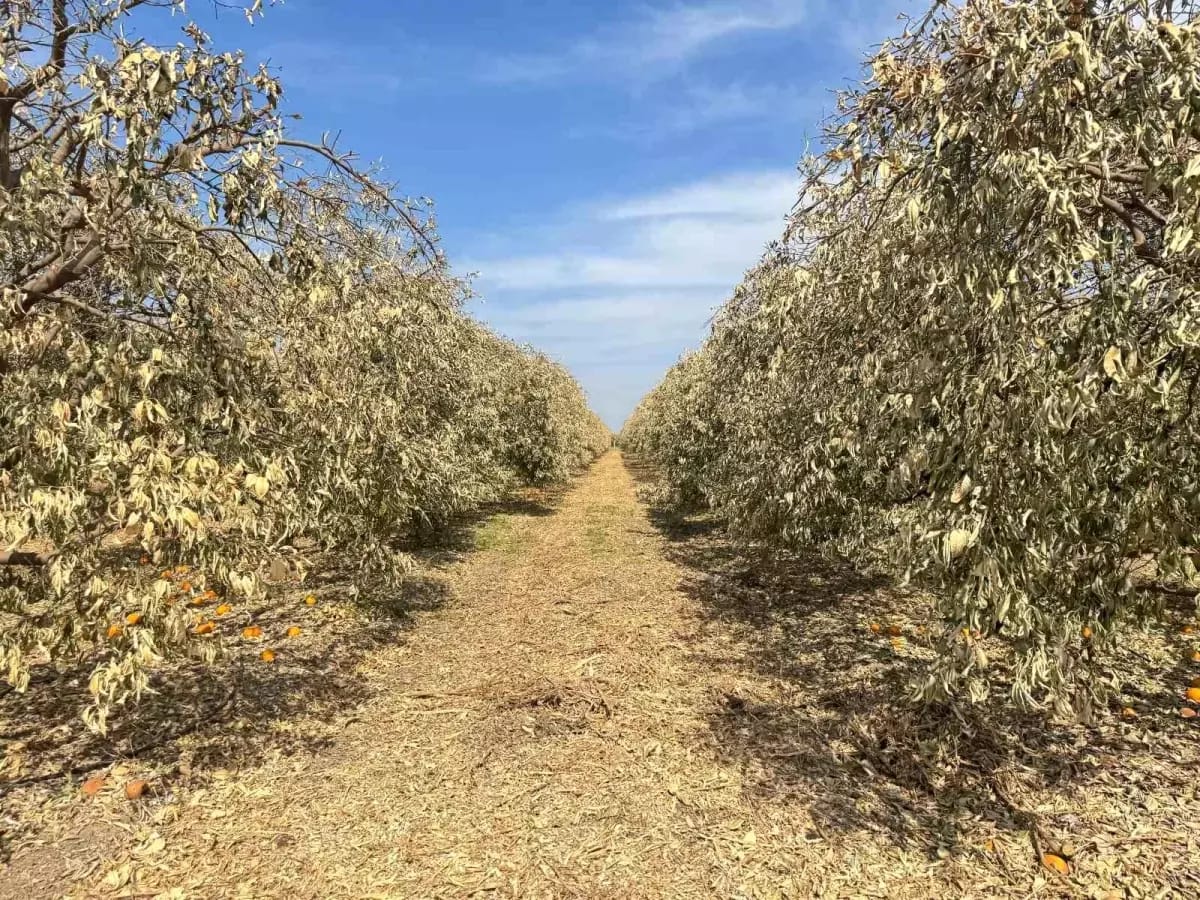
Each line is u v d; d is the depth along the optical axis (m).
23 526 2.33
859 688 4.59
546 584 8.05
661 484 14.84
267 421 3.42
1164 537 2.41
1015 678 2.46
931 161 2.32
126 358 2.55
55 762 3.63
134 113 2.41
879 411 3.22
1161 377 2.23
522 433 15.75
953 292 2.38
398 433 5.44
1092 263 2.30
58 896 2.67
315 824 3.20
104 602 2.76
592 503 16.48
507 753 3.89
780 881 2.80
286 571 3.06
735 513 7.21
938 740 3.75
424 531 10.75
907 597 6.59
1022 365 2.13
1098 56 2.02
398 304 5.29
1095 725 3.83
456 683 4.98
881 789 3.42
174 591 2.88
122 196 2.62
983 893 2.67
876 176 2.59
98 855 2.92
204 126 2.87
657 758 3.82
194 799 3.38
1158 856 2.75
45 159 3.16
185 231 3.15
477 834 3.14
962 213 2.22
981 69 2.17
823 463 5.03
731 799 3.40
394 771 3.70
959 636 2.51
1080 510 2.48
